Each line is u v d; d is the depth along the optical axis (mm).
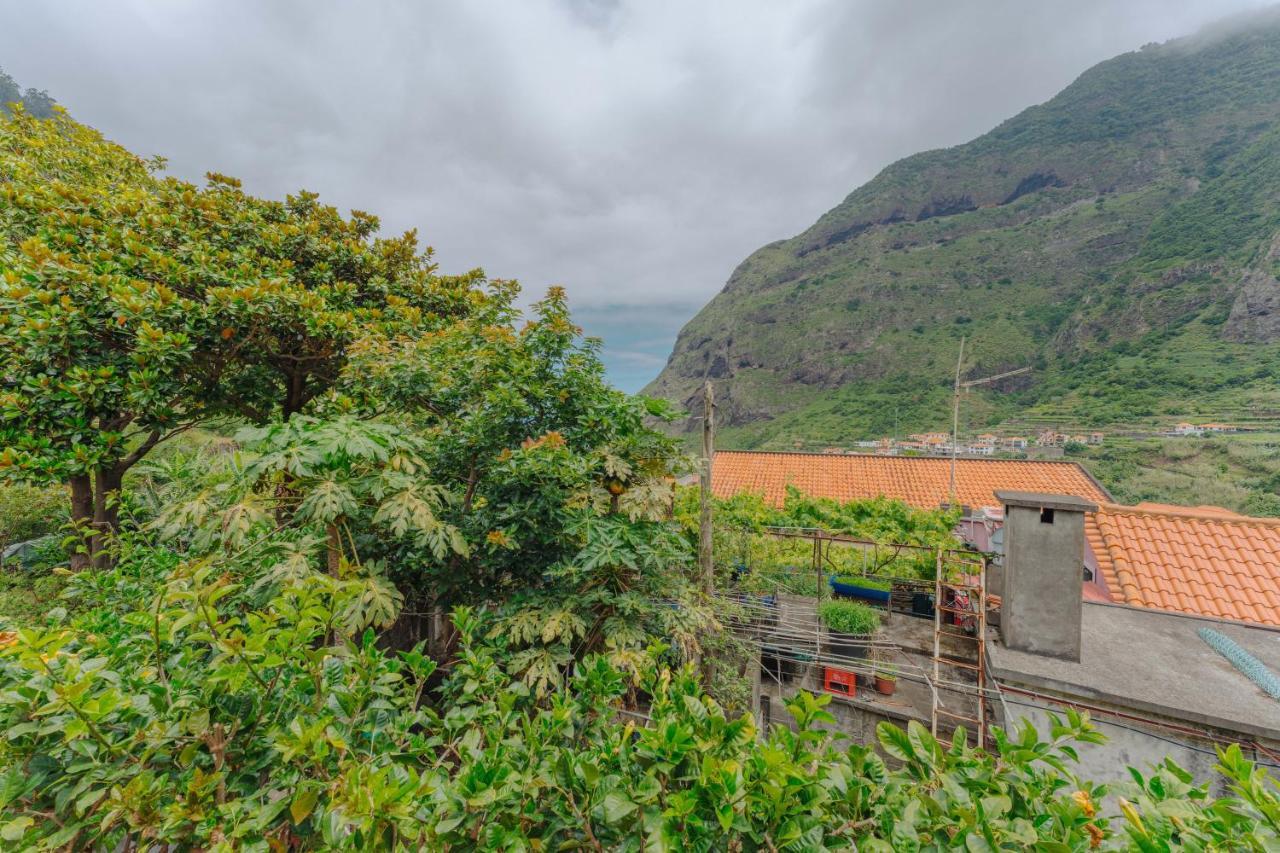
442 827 1426
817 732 1634
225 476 5324
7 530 8516
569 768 1612
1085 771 3887
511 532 4410
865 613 5781
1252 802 1411
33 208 7129
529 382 5066
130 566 4594
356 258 9297
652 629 4512
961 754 1683
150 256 6559
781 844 1431
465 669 2338
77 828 1538
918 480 15242
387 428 3775
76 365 5777
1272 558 6336
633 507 4375
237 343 6820
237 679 1676
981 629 4816
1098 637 4758
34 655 1608
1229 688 3918
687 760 1686
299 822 1588
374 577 3801
